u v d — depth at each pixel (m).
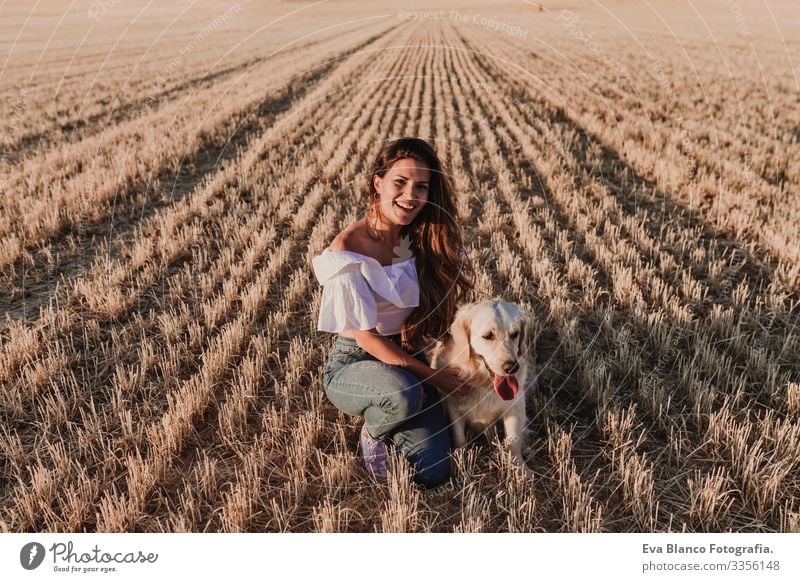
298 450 3.54
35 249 6.96
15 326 5.16
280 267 6.22
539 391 4.24
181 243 6.78
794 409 4.00
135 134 12.22
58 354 4.70
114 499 3.24
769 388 4.23
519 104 14.27
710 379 4.23
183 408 3.89
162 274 6.21
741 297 5.45
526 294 5.65
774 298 5.40
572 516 3.21
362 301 3.34
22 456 3.64
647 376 4.39
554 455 3.62
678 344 4.88
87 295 5.62
